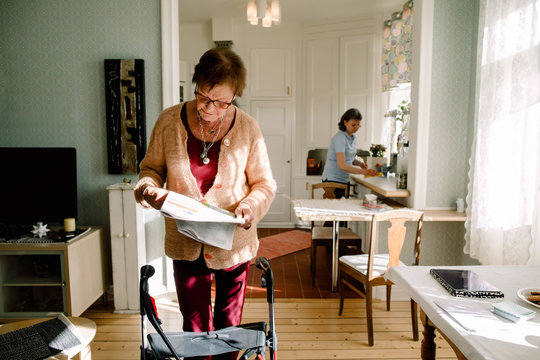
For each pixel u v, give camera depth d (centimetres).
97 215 293
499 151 232
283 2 451
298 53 540
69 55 281
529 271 158
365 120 506
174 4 277
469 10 280
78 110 286
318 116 535
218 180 141
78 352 160
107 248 295
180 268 147
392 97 489
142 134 280
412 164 293
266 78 544
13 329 172
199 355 113
